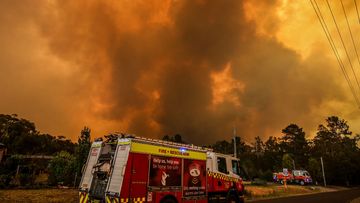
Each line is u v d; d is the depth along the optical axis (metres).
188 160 12.55
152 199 10.50
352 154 67.25
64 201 16.02
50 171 25.39
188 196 12.15
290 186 41.69
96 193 10.69
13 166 27.88
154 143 11.12
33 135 64.69
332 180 60.84
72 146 73.25
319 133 86.12
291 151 78.50
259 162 74.88
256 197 25.38
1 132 61.94
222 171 14.94
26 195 17.73
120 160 10.24
